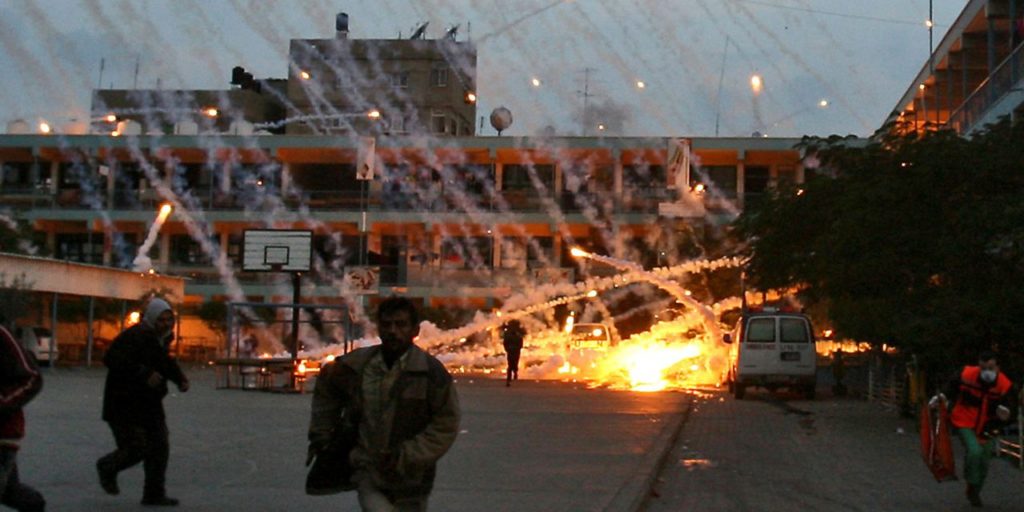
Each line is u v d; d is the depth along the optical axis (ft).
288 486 38.04
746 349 95.96
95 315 133.49
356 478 20.45
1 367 24.64
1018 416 50.52
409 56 226.38
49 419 59.41
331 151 179.32
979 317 59.62
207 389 92.89
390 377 20.26
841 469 48.52
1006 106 94.53
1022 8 104.78
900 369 82.89
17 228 155.33
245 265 97.50
